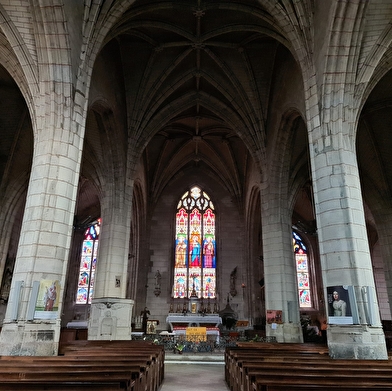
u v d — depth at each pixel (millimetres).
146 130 22312
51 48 12266
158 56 21188
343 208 11844
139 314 28688
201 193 33094
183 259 30969
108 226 20219
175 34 20062
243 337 24359
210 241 31656
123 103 21000
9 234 20750
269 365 6574
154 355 8758
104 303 18062
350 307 10820
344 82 12969
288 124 19391
